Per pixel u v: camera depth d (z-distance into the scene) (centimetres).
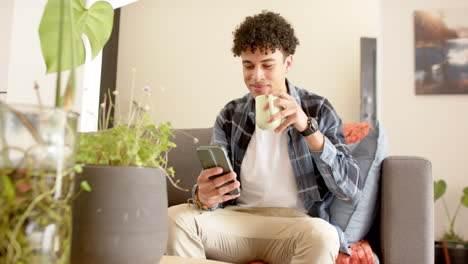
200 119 360
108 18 95
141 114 84
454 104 368
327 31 337
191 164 207
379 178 164
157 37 378
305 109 173
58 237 56
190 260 95
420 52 379
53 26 74
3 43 243
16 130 52
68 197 57
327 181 154
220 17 365
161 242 74
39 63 180
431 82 373
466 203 331
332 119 169
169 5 379
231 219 150
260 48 165
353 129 191
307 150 162
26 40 180
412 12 385
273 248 144
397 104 379
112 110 365
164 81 371
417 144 371
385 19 391
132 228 69
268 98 132
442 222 355
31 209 53
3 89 239
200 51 367
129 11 387
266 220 148
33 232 53
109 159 75
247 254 147
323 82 333
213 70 362
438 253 328
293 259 132
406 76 380
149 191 72
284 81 177
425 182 153
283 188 164
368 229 164
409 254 150
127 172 70
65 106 59
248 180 169
